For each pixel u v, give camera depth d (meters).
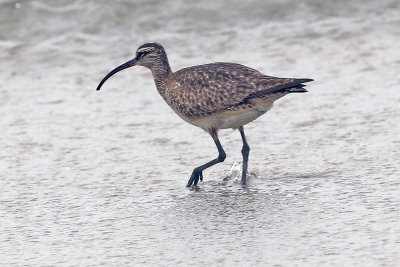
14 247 11.02
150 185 13.55
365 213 11.45
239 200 12.53
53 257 10.63
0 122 17.27
